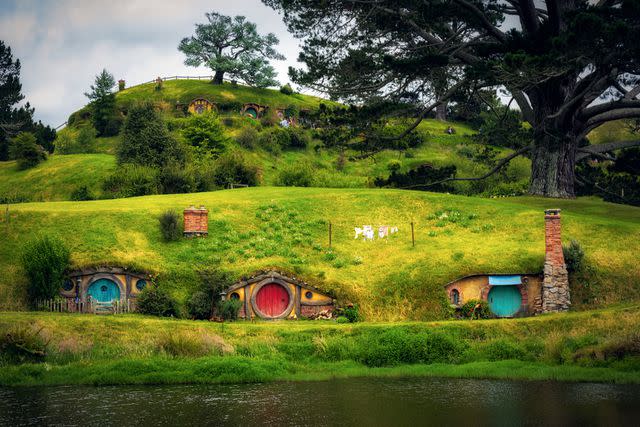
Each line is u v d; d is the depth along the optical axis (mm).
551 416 32094
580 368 39812
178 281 54000
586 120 73500
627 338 41094
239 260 57500
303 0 68688
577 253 53188
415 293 52812
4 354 41156
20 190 100625
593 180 86438
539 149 76250
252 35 166000
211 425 31750
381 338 44812
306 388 38375
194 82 169125
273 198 72125
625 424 30750
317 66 71062
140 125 102375
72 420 32375
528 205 70688
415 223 65562
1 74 138750
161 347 43156
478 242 59594
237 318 51250
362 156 76562
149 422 32125
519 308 52219
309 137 139375
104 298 52969
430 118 161500
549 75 59062
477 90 68750
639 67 59750
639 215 66938
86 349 42688
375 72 69375
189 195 76188
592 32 54031
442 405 34312
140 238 59406
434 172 80812
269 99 160625
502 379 39500
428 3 66000
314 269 55375
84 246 56406
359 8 68688
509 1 71500
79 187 98000
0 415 33062
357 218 67250
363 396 36375
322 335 45906
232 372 40250
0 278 52906
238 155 98375
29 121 134125
